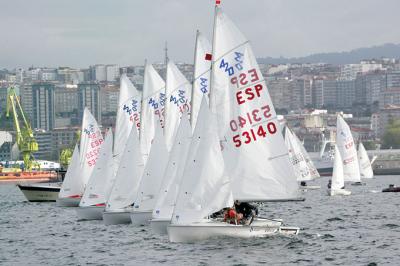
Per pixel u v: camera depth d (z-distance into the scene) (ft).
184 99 478.18
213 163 337.52
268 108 340.39
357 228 456.04
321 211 614.34
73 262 336.70
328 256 329.11
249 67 340.80
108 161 533.55
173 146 393.91
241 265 306.35
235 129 340.80
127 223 467.11
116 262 328.08
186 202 339.98
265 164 340.39
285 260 316.60
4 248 397.39
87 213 531.50
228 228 341.62
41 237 443.73
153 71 510.99
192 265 306.96
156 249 350.64
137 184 469.98
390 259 324.60
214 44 341.00
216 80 341.00
